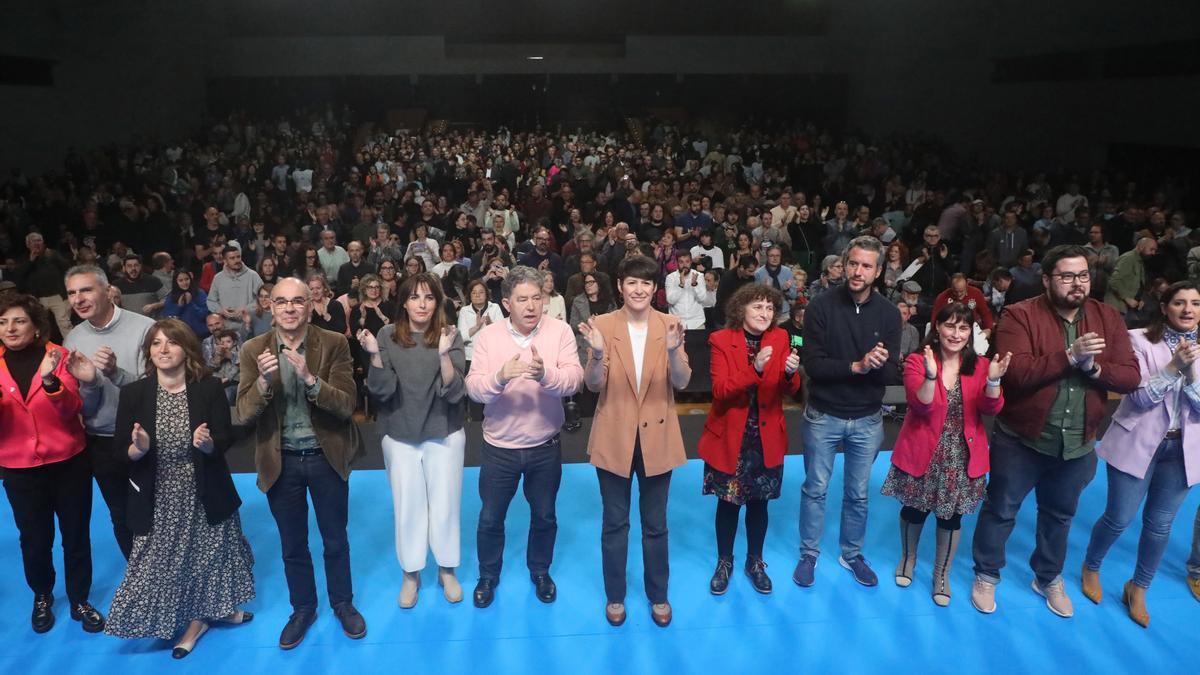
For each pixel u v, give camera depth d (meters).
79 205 12.82
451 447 3.72
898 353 3.74
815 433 3.85
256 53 21.75
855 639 3.62
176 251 11.55
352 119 22.28
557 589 3.98
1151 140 13.36
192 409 3.28
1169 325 3.62
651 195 13.60
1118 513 3.68
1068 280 3.44
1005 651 3.54
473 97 23.17
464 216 10.59
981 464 3.65
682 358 3.53
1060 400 3.52
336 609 3.64
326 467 3.40
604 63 22.64
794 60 22.66
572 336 3.67
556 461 3.69
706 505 4.92
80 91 17.08
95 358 3.38
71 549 3.60
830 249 10.73
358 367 7.09
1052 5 15.49
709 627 3.70
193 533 3.38
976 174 15.38
